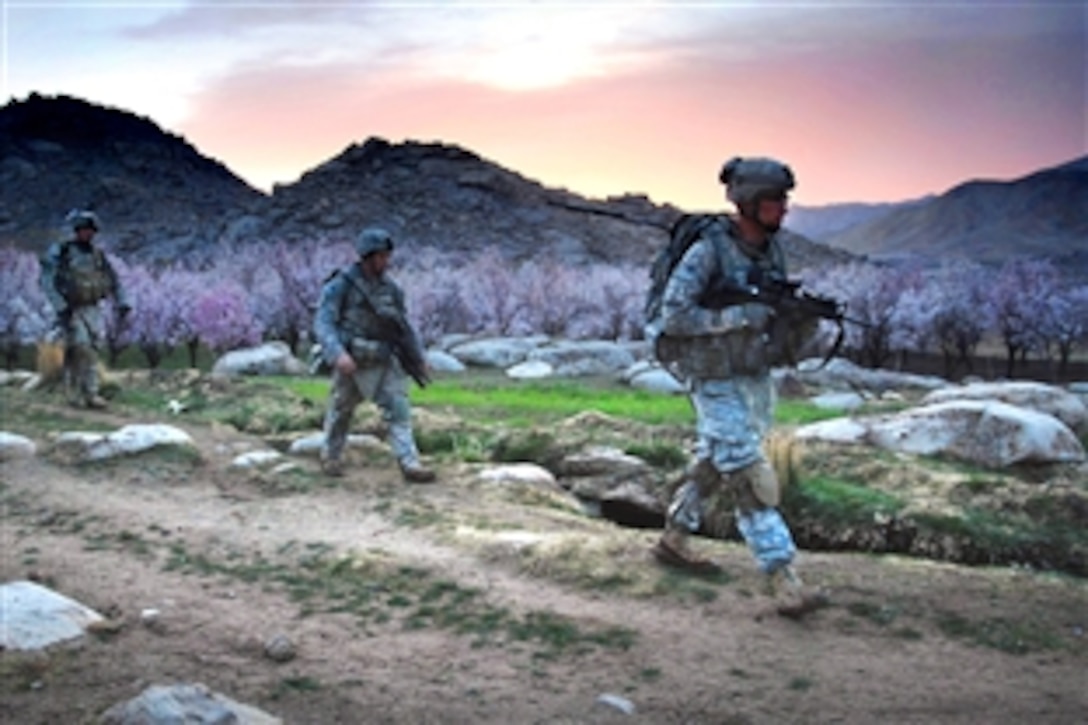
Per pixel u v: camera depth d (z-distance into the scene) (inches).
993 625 197.2
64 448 394.6
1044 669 178.2
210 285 1370.6
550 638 195.2
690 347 207.6
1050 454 361.7
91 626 201.9
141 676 177.3
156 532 286.5
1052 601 212.7
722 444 206.1
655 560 234.4
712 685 171.2
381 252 350.3
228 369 860.6
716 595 215.6
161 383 607.5
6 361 1172.5
